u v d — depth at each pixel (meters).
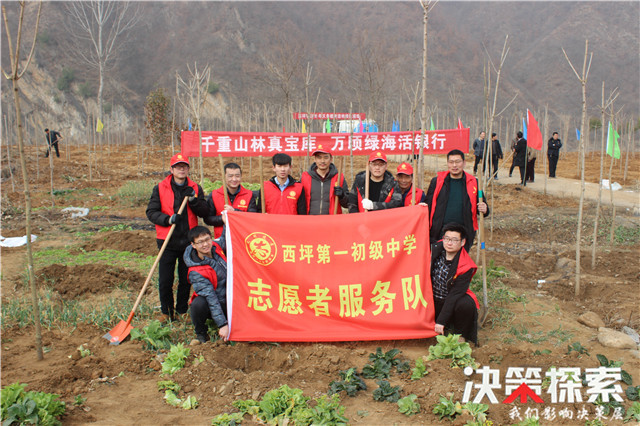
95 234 11.33
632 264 8.44
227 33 71.62
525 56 77.25
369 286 5.49
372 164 5.96
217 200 6.11
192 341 5.48
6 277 7.94
